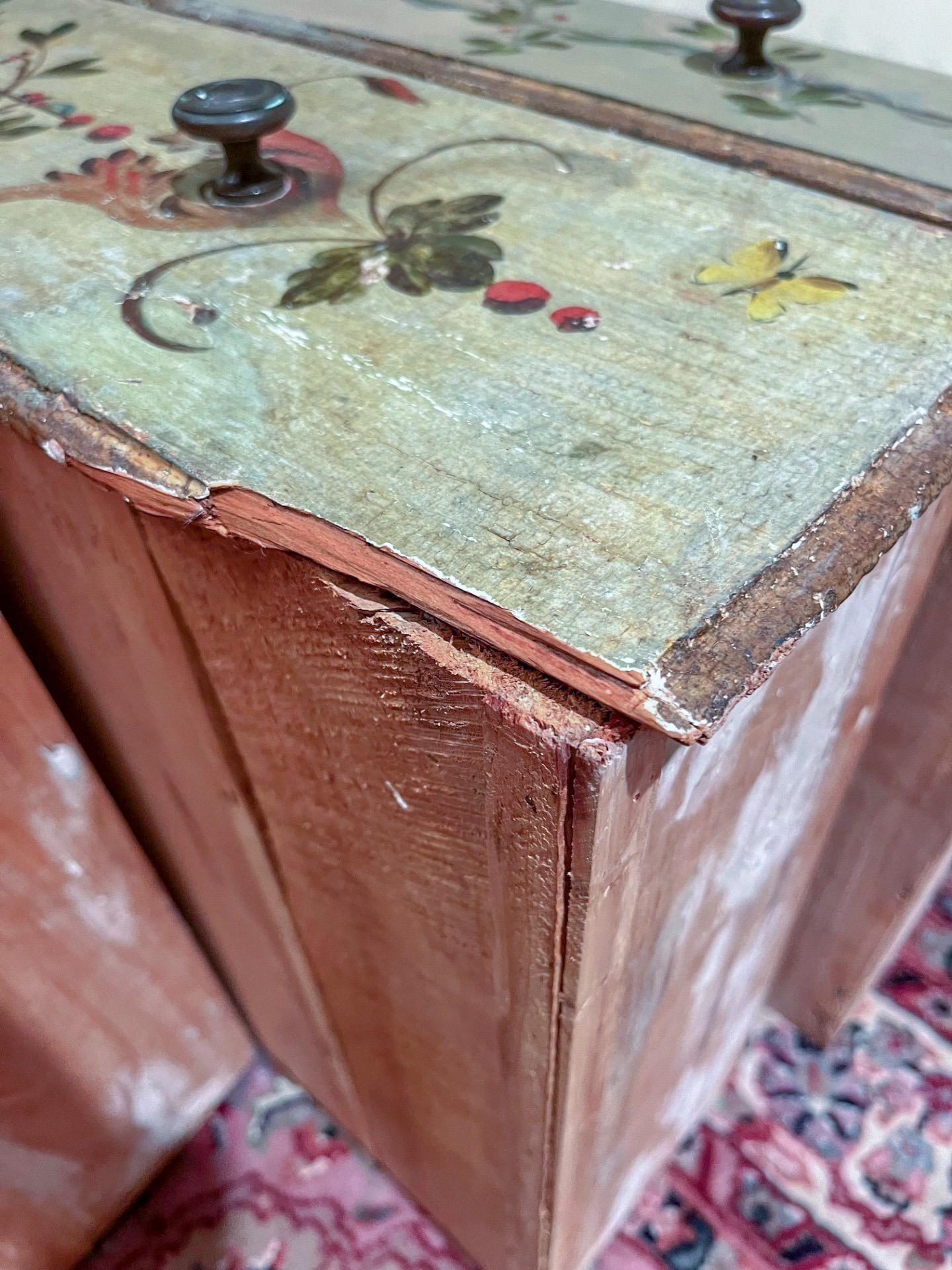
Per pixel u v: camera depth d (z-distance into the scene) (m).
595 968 0.22
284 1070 0.55
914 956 0.60
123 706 0.33
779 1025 0.57
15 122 0.31
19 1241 0.45
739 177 0.27
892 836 0.43
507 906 0.22
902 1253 0.48
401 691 0.19
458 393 0.20
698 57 0.37
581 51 0.37
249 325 0.22
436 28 0.38
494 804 0.19
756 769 0.26
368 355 0.21
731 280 0.23
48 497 0.24
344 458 0.18
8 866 0.34
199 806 0.35
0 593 0.33
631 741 0.16
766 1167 0.51
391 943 0.30
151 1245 0.50
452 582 0.16
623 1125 0.36
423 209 0.26
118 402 0.20
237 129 0.24
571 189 0.27
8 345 0.21
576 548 0.17
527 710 0.16
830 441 0.19
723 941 0.35
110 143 0.30
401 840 0.25
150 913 0.43
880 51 0.39
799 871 0.41
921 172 0.27
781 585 0.16
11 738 0.32
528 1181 0.34
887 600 0.27
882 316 0.22
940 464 0.18
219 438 0.19
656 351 0.21
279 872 0.33
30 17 0.39
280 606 0.20
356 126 0.30
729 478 0.18
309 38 0.36
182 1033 0.49
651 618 0.16
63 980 0.40
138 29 0.38
